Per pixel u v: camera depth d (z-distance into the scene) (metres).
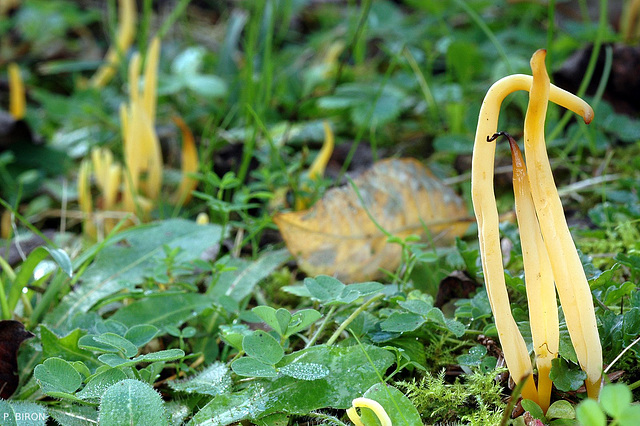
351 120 0.78
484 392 0.42
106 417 0.39
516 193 0.39
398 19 1.05
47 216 0.65
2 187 0.71
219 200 0.52
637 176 0.58
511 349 0.39
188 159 0.62
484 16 1.06
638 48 0.68
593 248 0.52
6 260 0.51
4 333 0.44
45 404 0.43
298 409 0.41
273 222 0.54
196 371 0.46
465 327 0.44
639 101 0.69
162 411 0.40
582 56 0.70
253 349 0.41
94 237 0.59
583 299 0.39
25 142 0.74
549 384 0.40
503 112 0.64
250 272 0.50
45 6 1.17
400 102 0.74
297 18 1.21
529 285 0.39
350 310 0.47
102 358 0.41
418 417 0.40
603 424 0.35
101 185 0.60
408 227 0.53
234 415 0.41
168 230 0.52
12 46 1.16
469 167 0.64
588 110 0.38
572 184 0.59
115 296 0.50
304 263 0.52
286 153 0.67
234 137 0.68
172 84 0.78
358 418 0.40
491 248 0.39
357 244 0.52
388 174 0.53
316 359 0.42
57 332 0.47
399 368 0.43
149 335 0.43
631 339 0.41
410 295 0.46
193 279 0.51
